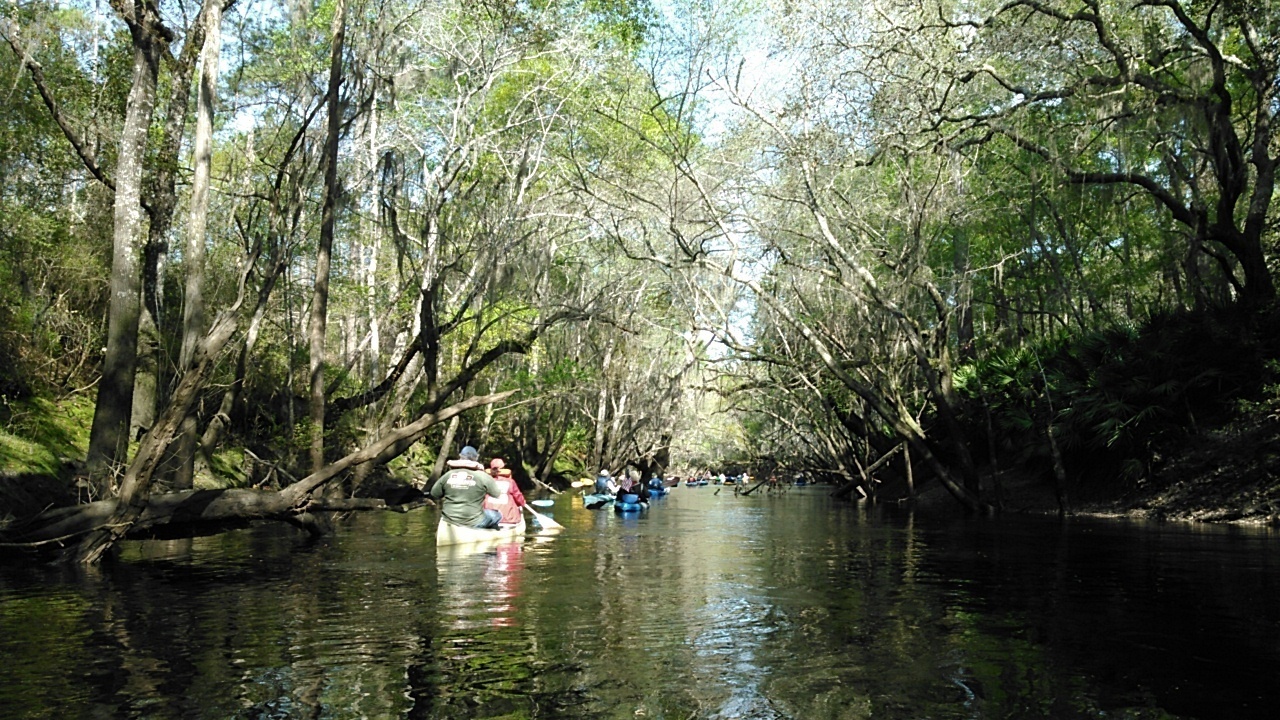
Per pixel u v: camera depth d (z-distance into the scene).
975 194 24.52
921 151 20.81
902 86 19.50
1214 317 18.80
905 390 26.28
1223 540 13.09
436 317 21.19
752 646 6.21
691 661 5.79
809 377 26.03
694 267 24.81
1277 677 5.32
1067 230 28.19
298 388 24.39
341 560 11.45
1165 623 6.90
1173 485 18.03
